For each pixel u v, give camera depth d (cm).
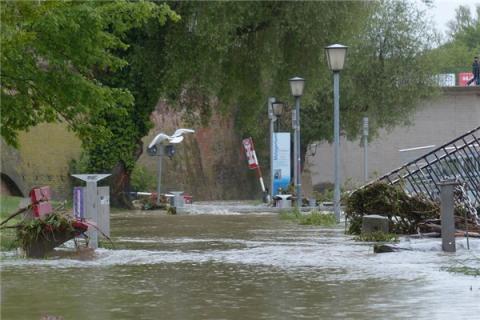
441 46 10350
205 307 1416
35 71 3609
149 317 1323
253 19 6169
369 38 9650
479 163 3388
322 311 1361
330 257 2200
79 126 3878
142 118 6128
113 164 6019
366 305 1406
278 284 1684
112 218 4400
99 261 2133
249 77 6444
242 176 10269
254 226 3644
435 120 11044
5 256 2264
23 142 7669
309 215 4131
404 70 9925
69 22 3509
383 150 11144
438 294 1500
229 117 9794
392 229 3014
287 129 9519
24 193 7262
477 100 10975
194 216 4609
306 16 6281
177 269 1952
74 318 1316
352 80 9769
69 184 7825
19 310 1391
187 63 6050
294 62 6456
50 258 2208
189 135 10119
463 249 2397
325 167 11081
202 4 5900
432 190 3378
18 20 3186
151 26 5906
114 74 6053
